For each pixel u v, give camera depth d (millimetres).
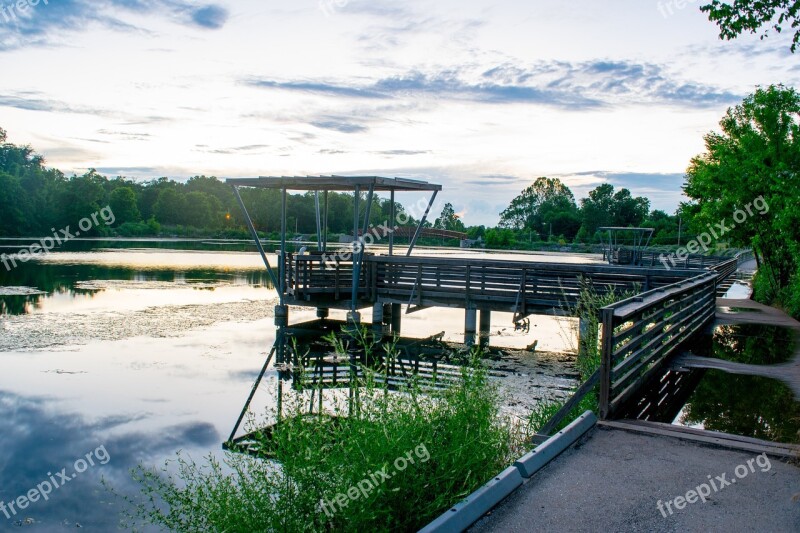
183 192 117062
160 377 11227
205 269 35156
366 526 4039
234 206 103250
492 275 17391
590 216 105875
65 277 29047
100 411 9172
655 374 8312
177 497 5102
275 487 4434
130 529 5617
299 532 4152
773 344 11422
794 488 4281
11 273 30578
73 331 15680
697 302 12086
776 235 17875
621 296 13258
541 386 10438
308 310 20562
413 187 17422
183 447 7699
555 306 15141
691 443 5262
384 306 18219
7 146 91750
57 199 78812
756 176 18266
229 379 11125
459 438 4715
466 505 3738
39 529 5641
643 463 4750
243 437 8000
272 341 14883
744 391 8016
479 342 15430
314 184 16859
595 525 3707
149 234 89938
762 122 18562
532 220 131500
